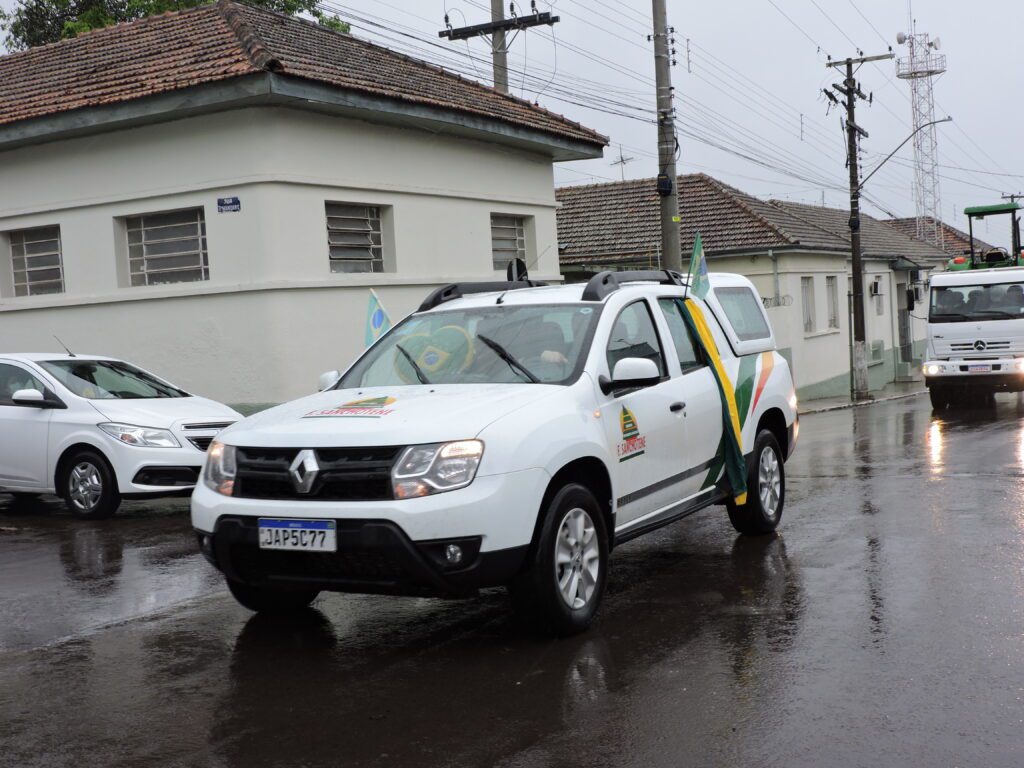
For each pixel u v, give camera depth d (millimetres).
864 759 3926
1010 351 20844
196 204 14023
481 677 5070
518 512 5301
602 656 5320
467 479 5215
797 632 5594
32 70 16703
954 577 6613
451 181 16531
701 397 7238
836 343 31125
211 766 4121
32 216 15383
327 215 14586
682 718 4422
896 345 38875
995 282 21188
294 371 13742
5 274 15898
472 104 16672
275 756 4195
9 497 12305
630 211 29031
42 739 4473
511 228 18469
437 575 5180
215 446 5914
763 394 8203
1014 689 4602
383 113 14500
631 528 6371
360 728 4465
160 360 14492
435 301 7336
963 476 10898
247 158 13586
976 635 5402
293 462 5441
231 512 5547
